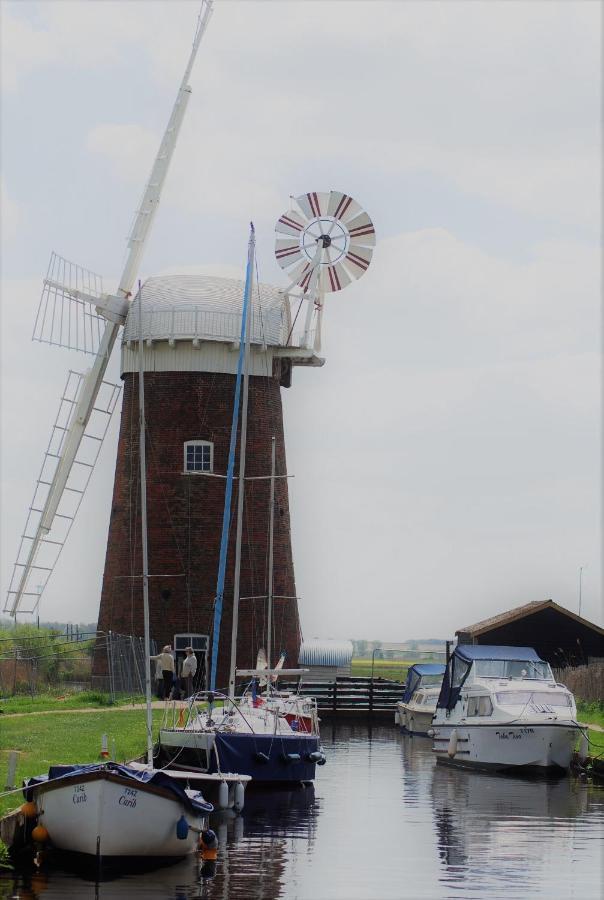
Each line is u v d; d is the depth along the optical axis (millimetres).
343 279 69312
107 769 27234
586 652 69938
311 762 40844
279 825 33469
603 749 45156
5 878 26281
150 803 27359
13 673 58188
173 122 70625
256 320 68250
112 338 69438
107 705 54469
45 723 44344
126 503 67938
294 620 70000
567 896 25875
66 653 63812
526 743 44312
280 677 69438
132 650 60781
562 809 36312
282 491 69312
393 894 25875
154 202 70562
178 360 67688
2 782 30500
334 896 25625
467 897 25688
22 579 68750
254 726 41062
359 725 67938
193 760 38750
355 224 69062
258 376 68500
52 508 68875
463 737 46625
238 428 67875
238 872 27578
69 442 69125
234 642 43562
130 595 67000
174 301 67750
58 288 68375
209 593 66438
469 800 38031
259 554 67562
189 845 28391
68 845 27453
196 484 67000
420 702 61125
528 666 48562
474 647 49531
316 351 69875
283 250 69188
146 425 67625
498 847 30641
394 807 36594
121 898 24922
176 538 66688
